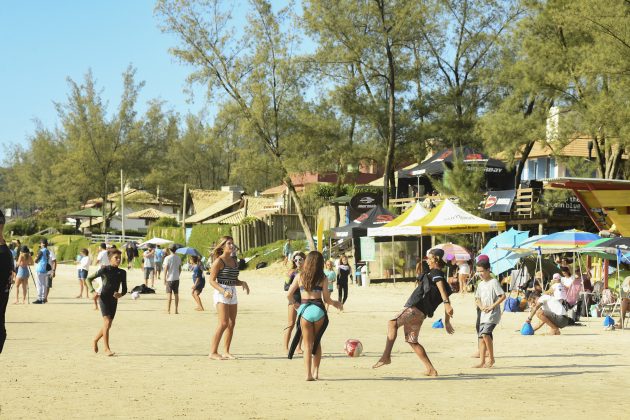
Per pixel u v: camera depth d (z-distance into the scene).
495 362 13.55
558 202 37.38
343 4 46.06
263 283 41.75
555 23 34.06
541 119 35.41
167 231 66.94
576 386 10.84
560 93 34.84
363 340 17.09
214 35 46.41
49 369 11.84
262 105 47.09
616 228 29.72
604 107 29.47
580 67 31.23
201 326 19.98
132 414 8.18
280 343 16.12
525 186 42.38
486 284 12.91
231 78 46.84
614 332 19.22
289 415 8.25
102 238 79.44
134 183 95.88
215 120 48.62
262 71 47.00
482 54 49.81
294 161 49.47
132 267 63.50
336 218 55.59
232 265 13.50
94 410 8.39
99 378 10.92
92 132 92.56
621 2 29.09
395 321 11.62
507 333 18.95
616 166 37.91
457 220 33.88
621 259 24.34
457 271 33.50
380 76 49.38
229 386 10.33
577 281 22.89
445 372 12.16
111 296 13.83
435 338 17.53
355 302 29.41
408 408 8.81
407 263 39.16
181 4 45.75
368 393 9.88
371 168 87.81
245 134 48.12
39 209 128.38
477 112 50.53
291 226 60.28
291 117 48.34
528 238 28.97
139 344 15.66
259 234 58.81
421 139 50.44
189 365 12.50
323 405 8.92
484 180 43.91
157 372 11.64
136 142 94.06
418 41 48.53
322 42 47.19
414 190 52.88
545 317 18.55
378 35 47.31
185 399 9.22
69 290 35.62
